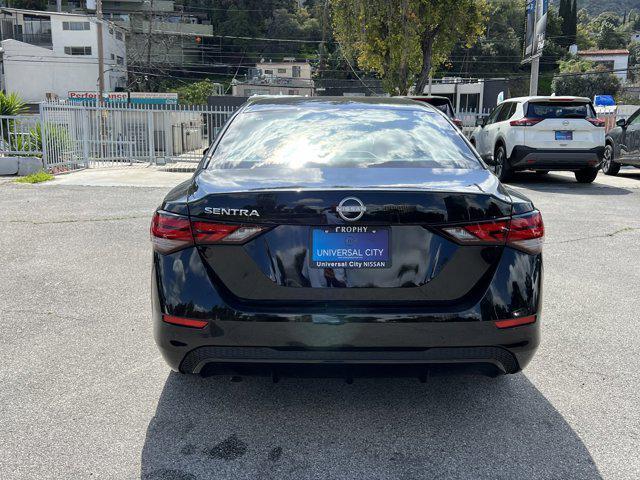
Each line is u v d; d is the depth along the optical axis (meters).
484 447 2.70
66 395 3.17
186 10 91.62
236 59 89.19
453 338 2.53
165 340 2.62
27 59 60.66
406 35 19.28
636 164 13.06
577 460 2.60
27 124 13.87
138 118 16.89
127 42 76.19
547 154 11.69
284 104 3.77
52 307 4.57
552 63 89.69
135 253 6.21
